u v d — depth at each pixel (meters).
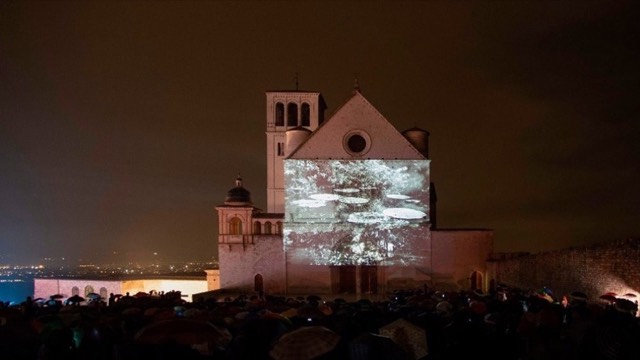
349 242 60.72
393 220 60.50
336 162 61.31
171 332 12.63
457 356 11.05
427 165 61.03
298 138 63.91
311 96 76.31
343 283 61.56
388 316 17.09
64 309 23.84
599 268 33.84
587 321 11.99
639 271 29.20
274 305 25.17
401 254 60.31
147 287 76.38
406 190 60.88
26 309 22.70
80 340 14.20
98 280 73.31
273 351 10.95
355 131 61.69
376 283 60.81
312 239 60.78
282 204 74.62
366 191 61.03
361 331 13.38
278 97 76.25
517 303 19.83
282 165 75.38
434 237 61.25
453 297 28.00
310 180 61.31
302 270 60.59
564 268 39.44
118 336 14.41
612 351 10.41
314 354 10.64
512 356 11.09
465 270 60.78
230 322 17.31
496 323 14.54
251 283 61.44
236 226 62.56
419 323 15.27
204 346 14.73
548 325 10.47
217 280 75.00
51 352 11.22
